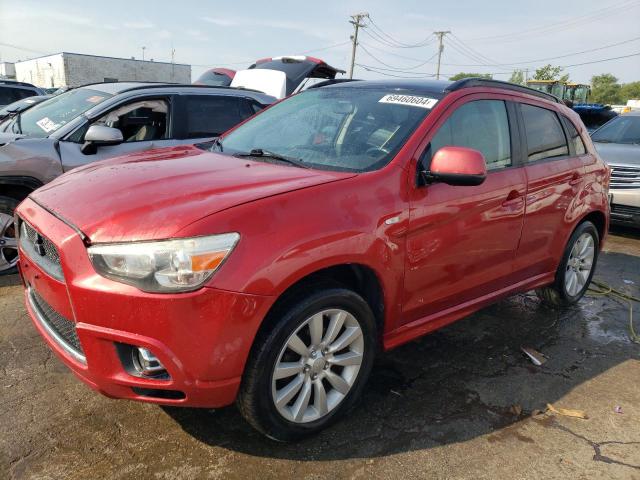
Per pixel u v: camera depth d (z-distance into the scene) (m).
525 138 3.66
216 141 3.80
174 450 2.50
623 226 7.32
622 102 76.31
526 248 3.68
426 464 2.52
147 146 5.27
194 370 2.16
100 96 5.43
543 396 3.17
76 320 2.22
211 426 2.69
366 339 2.71
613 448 2.72
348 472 2.43
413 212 2.76
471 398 3.09
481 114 3.37
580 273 4.54
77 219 2.31
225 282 2.12
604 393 3.25
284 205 2.34
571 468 2.55
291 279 2.27
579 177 4.10
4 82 12.28
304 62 10.31
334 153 3.03
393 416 2.87
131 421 2.69
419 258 2.85
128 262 2.10
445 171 2.71
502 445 2.69
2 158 4.36
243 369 2.27
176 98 5.61
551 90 21.83
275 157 3.09
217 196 2.35
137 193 2.44
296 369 2.47
